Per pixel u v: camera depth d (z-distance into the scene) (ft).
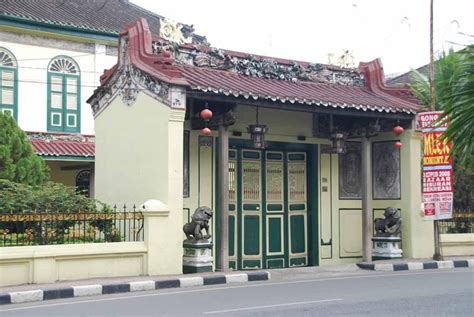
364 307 34.68
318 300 37.68
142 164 52.60
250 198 60.08
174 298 39.88
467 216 66.13
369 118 60.23
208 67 56.18
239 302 37.42
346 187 65.31
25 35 84.33
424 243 62.39
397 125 61.52
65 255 45.65
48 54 85.87
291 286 45.60
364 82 65.51
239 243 59.00
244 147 59.77
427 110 63.46
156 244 49.11
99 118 57.98
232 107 52.54
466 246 65.51
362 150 61.31
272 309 34.32
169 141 50.11
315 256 63.05
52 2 90.94
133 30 54.13
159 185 50.80
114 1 100.07
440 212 58.39
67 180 87.04
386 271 56.18
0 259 43.09
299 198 63.26
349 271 56.54
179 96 50.19
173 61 51.13
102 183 57.16
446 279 48.24
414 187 62.13
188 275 48.70
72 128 87.20
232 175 59.00
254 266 59.77
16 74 83.87
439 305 35.14
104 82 57.21
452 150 26.12
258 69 58.34
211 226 56.59
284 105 52.90
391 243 61.11
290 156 63.00
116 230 50.37
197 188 56.08
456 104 24.97
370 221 61.77
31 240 46.32
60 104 86.69
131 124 53.98
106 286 43.14
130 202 53.67
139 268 48.67
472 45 25.02
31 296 40.22
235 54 57.47
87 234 49.19
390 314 32.40
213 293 42.14
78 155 80.64
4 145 58.49
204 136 56.70
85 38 87.35
